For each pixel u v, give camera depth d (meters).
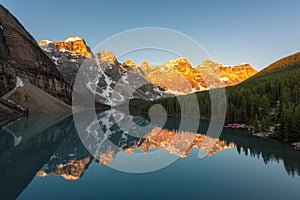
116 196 12.91
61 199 12.54
